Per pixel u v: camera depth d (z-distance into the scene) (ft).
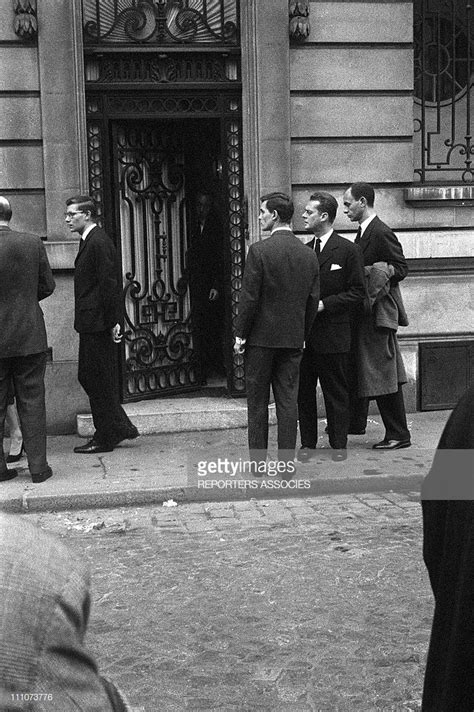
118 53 28.94
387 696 11.82
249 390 22.40
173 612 14.71
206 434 28.12
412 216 30.76
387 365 24.67
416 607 14.71
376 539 18.33
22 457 25.76
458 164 32.48
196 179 31.19
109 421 25.67
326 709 11.50
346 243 23.36
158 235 30.53
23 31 27.61
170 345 30.99
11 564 3.85
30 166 28.30
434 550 7.08
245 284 21.85
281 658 12.97
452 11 31.55
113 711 4.01
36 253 22.20
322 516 20.17
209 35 29.53
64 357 28.63
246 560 17.19
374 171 30.40
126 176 29.58
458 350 31.22
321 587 15.66
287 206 22.16
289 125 29.55
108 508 21.43
